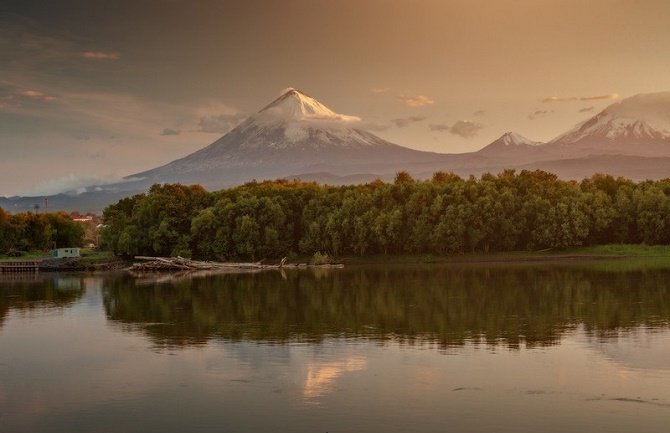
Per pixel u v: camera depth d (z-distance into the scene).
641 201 153.75
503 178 163.38
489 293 87.88
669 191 164.00
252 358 52.59
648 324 63.12
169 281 121.44
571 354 51.78
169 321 72.06
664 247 148.88
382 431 36.47
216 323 69.69
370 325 66.19
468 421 37.62
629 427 36.34
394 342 57.50
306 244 158.75
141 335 64.06
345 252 161.25
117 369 50.66
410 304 79.62
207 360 52.44
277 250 159.88
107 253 198.12
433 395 42.19
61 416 40.38
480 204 151.88
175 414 40.00
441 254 154.50
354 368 48.81
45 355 56.34
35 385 46.94
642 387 43.03
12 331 68.38
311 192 169.88
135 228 166.75
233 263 153.25
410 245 154.75
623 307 73.31
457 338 58.69
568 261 140.88
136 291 104.00
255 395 42.97
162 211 167.50
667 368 47.19
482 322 66.38
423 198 154.75
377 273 124.69
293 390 43.84
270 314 74.88
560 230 150.62
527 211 153.12
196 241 165.00
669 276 102.31
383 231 153.88
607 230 158.00
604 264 129.38
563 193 160.38
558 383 44.22
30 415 40.69
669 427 36.22
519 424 37.03
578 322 65.12
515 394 42.06
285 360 51.66
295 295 91.81
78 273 154.12
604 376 45.59
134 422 39.00
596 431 35.91
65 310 83.31
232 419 38.88
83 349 58.34
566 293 85.69
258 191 173.12
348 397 42.12
